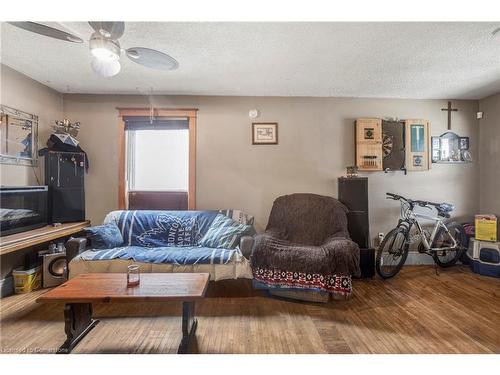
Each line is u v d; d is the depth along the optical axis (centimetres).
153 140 375
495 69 282
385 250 359
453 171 383
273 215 336
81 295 173
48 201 314
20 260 288
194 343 192
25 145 299
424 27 202
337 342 193
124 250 279
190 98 365
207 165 367
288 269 258
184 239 316
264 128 369
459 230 363
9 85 279
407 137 374
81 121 358
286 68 279
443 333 204
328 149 373
